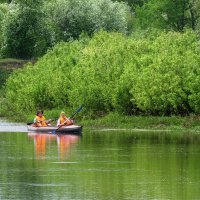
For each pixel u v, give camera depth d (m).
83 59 129.75
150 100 112.12
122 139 96.19
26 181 68.38
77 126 105.62
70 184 67.31
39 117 110.38
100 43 140.38
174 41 124.38
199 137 97.56
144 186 66.50
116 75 120.12
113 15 193.25
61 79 127.38
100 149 87.00
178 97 110.19
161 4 191.75
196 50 119.75
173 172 72.44
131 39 137.75
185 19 191.38
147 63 118.06
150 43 129.25
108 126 113.19
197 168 74.31
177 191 64.69
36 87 130.88
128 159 79.50
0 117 136.50
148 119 112.00
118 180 68.94
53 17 189.25
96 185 66.88
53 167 75.06
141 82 112.69
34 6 184.38
